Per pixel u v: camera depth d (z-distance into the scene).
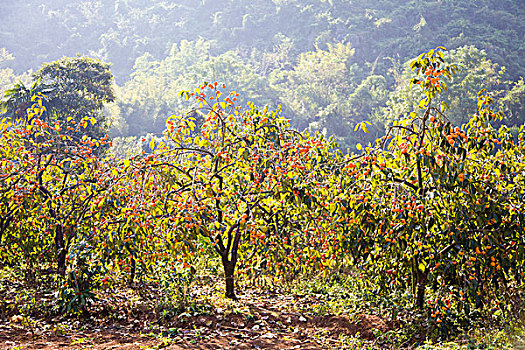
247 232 7.57
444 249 6.09
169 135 7.93
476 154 6.85
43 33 140.75
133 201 6.72
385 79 80.19
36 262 9.21
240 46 125.19
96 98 26.67
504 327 6.01
